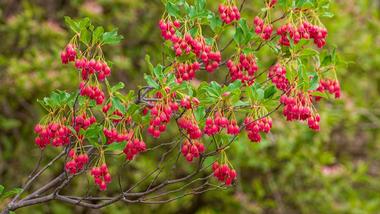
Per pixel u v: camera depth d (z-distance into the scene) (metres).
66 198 4.29
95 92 3.93
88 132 3.86
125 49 9.12
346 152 10.96
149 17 9.23
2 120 8.33
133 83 9.07
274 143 8.51
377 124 9.88
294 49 4.13
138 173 8.72
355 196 9.16
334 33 9.45
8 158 8.95
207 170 9.10
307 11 4.27
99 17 8.23
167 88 3.86
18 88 8.20
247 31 4.23
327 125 8.75
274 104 3.96
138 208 9.40
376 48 9.86
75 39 3.91
